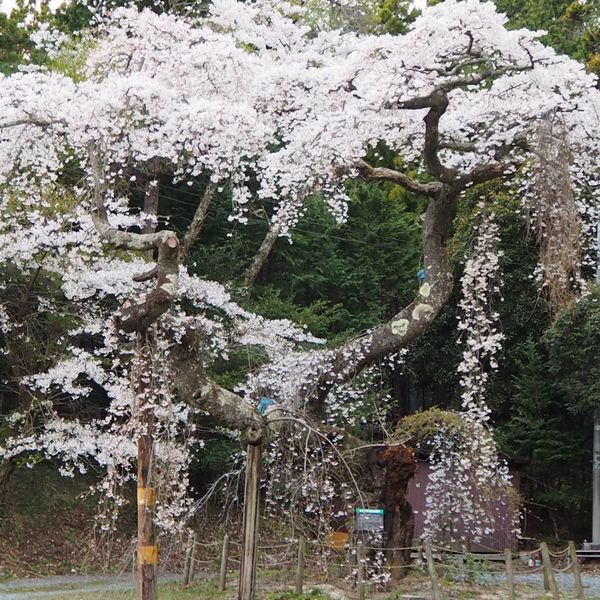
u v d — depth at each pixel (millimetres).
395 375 20297
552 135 8594
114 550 14219
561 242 8133
